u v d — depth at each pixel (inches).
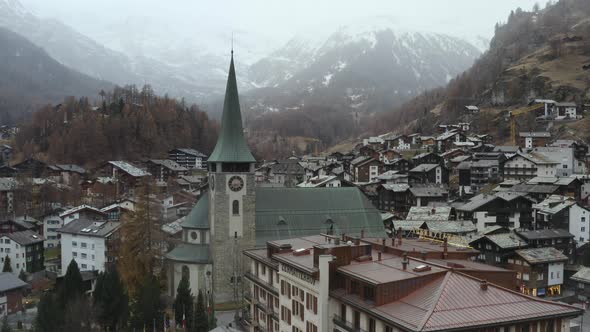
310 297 2561.5
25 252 5506.9
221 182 4089.6
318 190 4498.0
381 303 2122.3
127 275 4131.4
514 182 6875.0
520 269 4291.3
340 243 2802.7
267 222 4254.4
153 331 3422.7
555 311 2009.1
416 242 3275.1
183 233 4301.2
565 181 6190.9
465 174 7834.6
